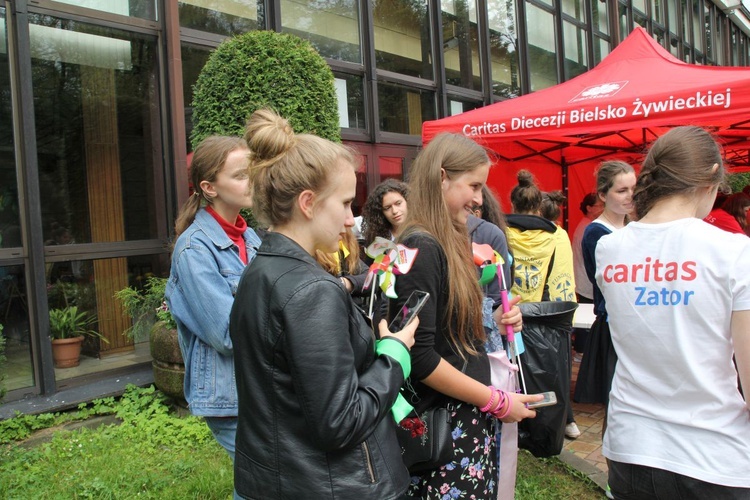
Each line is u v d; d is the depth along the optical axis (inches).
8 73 149.9
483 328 69.3
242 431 50.3
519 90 354.0
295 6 233.1
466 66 313.9
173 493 105.6
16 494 106.0
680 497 57.9
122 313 173.3
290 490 46.8
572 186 319.6
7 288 147.9
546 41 378.9
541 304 98.7
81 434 133.3
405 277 62.1
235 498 51.6
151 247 178.9
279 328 47.0
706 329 56.3
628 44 199.6
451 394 63.1
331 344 46.0
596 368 98.3
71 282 163.3
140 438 132.5
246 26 214.4
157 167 182.4
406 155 275.3
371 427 47.3
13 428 136.2
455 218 68.6
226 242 79.0
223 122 162.9
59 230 161.3
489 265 75.7
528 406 78.4
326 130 173.6
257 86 163.0
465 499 65.3
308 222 52.5
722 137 239.8
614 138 259.8
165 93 182.5
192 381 76.5
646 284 60.6
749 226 264.1
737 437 56.2
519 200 159.6
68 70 164.9
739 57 777.6
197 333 74.5
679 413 58.4
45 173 159.5
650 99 156.5
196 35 195.8
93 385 157.8
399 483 50.2
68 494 105.4
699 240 57.7
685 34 613.6
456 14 307.7
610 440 64.8
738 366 54.9
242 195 79.1
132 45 178.1
